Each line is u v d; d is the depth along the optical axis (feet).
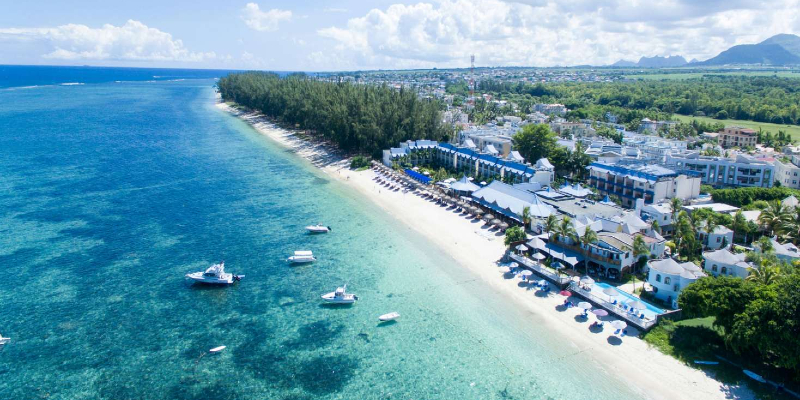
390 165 616.80
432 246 365.40
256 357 232.12
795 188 534.37
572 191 457.27
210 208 449.06
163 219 416.87
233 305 278.87
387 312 272.92
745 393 203.72
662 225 388.98
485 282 307.37
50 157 649.20
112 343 239.91
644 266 315.17
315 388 211.61
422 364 228.63
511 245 344.28
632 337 247.29
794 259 309.83
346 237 383.04
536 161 607.37
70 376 215.92
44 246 353.31
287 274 318.45
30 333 246.47
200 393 207.21
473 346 242.17
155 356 230.89
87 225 398.01
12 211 426.51
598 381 216.13
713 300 226.99
